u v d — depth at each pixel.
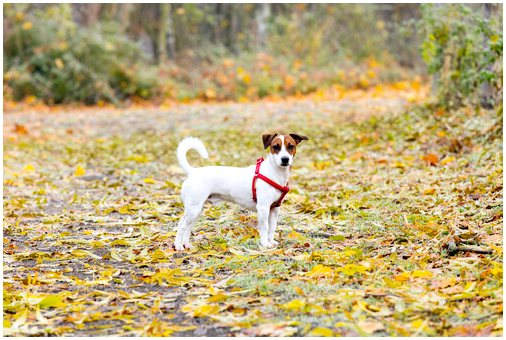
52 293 5.93
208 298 5.54
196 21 32.31
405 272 5.88
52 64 25.39
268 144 7.19
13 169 12.48
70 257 7.11
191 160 13.05
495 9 13.40
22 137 16.22
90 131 17.52
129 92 25.42
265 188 7.13
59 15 27.11
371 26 31.08
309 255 6.68
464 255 6.41
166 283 6.14
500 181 8.74
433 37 14.37
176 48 32.00
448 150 11.23
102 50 25.91
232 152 13.55
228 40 33.88
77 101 24.98
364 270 5.97
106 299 5.68
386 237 7.26
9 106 23.09
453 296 5.28
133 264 6.84
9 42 25.67
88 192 10.68
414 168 10.59
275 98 24.08
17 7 25.86
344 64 27.66
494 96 13.09
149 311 5.42
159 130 17.09
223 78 25.56
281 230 7.88
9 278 6.33
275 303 5.42
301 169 11.33
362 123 14.91
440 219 7.57
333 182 10.20
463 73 13.59
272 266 6.38
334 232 7.70
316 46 28.95
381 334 4.75
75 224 8.66
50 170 12.66
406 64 30.22
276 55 28.95
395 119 14.49
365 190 9.52
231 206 9.14
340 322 4.90
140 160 13.15
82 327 5.12
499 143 10.58
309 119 16.81
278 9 33.03
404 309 5.07
